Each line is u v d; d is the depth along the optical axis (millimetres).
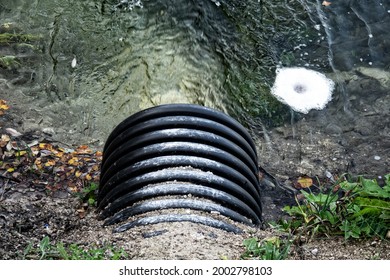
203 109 5016
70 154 6137
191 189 4625
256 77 7188
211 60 7309
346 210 4859
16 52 7172
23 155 6031
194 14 7688
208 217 4512
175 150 4785
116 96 6895
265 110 6887
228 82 7117
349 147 6559
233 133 4996
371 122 6789
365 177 6281
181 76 7133
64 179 5840
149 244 4293
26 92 6785
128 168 4754
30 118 6496
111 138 5133
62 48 7297
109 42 7406
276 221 5750
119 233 4453
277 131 6703
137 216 4559
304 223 4973
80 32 7473
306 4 7930
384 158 6453
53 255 4395
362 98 7027
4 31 7391
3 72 6949
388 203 4766
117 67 7176
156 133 4848
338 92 7078
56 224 5156
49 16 7598
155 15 7676
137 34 7508
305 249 4512
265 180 6195
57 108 6676
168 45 7418
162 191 4617
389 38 7637
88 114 6672
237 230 4508
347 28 7730
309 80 7156
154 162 4734
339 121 6805
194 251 4207
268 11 7812
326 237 4754
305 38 7594
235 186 4723
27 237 4926
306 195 5141
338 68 7324
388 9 7949
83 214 5312
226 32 7578
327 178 6258
